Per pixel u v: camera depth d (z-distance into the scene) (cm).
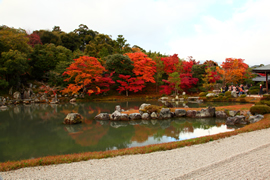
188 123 1487
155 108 1730
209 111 1694
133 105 2609
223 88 3122
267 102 1672
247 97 2472
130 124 1480
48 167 592
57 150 930
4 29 3531
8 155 866
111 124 1489
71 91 3344
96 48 5256
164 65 3984
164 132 1232
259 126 1039
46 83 3556
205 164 586
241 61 3653
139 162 617
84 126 1434
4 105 2647
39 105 2697
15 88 3162
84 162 631
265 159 613
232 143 791
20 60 2894
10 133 1255
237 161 604
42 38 5122
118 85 3781
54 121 1619
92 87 3500
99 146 981
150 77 3728
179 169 554
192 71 4081
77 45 5800
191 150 723
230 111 1625
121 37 5641
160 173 530
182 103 2661
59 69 3469
